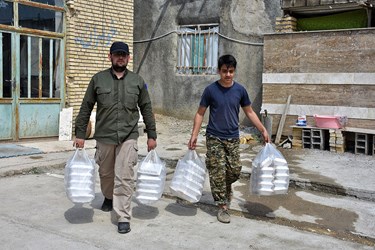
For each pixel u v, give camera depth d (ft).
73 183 13.56
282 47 29.78
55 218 14.88
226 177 15.24
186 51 40.16
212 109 14.90
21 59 28.43
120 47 13.74
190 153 15.12
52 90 30.35
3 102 27.71
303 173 21.01
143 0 42.39
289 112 29.68
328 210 16.47
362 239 13.87
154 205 16.72
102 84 13.91
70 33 30.37
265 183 14.52
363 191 18.03
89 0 31.22
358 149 26.71
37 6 28.73
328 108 28.30
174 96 40.83
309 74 28.81
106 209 15.80
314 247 12.91
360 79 26.99
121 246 12.60
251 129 34.96
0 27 27.04
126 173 13.75
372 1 28.73
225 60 14.42
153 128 14.60
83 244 12.63
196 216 15.58
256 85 36.19
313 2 29.76
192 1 39.24
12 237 13.02
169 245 12.80
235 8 36.81
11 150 25.53
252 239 13.46
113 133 13.85
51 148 26.94
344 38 27.43
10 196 17.52
